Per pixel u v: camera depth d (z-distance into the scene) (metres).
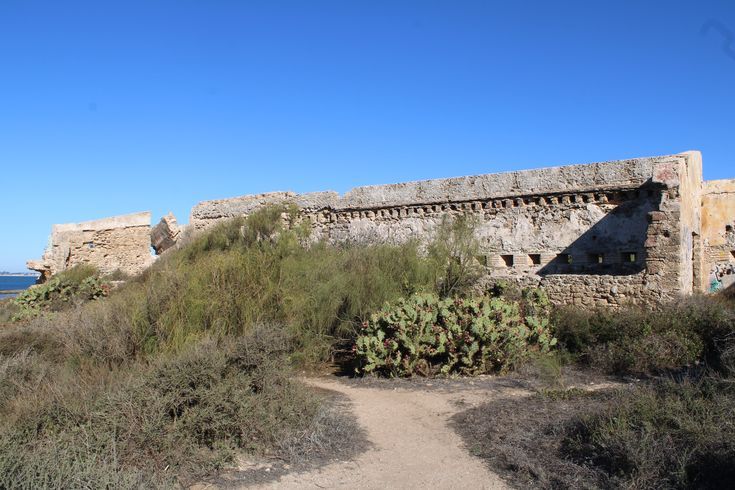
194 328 13.38
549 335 14.49
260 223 23.30
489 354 12.94
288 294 14.97
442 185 21.88
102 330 12.73
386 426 9.41
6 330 14.01
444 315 13.43
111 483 6.12
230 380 8.67
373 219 23.78
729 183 23.11
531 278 17.03
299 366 13.88
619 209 18.09
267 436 8.14
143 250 34.28
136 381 8.45
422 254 18.56
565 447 7.91
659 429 7.45
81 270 27.42
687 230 17.20
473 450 8.23
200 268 15.92
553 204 19.38
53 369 10.61
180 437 7.50
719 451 6.69
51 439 6.95
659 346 12.57
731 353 10.52
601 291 15.86
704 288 22.92
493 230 20.48
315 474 7.37
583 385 11.59
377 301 15.26
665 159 17.23
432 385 12.00
